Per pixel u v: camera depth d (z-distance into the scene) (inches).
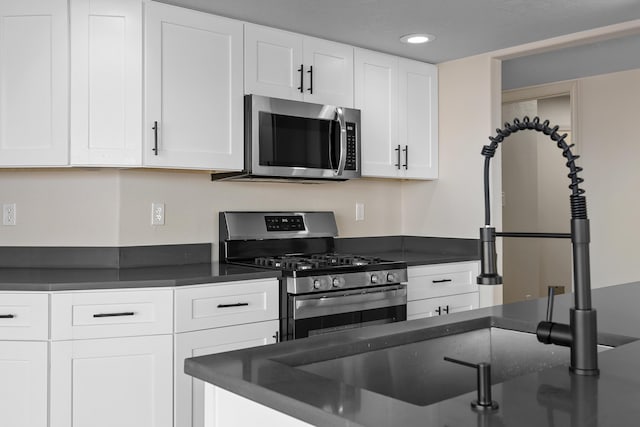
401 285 128.8
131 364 95.7
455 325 62.3
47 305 92.7
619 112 180.4
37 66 103.9
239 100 118.6
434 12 118.4
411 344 58.5
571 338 43.1
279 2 111.4
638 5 115.2
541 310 69.9
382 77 145.0
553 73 181.3
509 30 130.0
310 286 111.5
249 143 118.8
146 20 107.0
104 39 104.9
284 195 142.0
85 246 117.2
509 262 222.2
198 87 113.0
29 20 103.9
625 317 65.8
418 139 153.2
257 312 108.3
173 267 118.0
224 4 112.1
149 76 107.1
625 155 179.5
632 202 178.2
